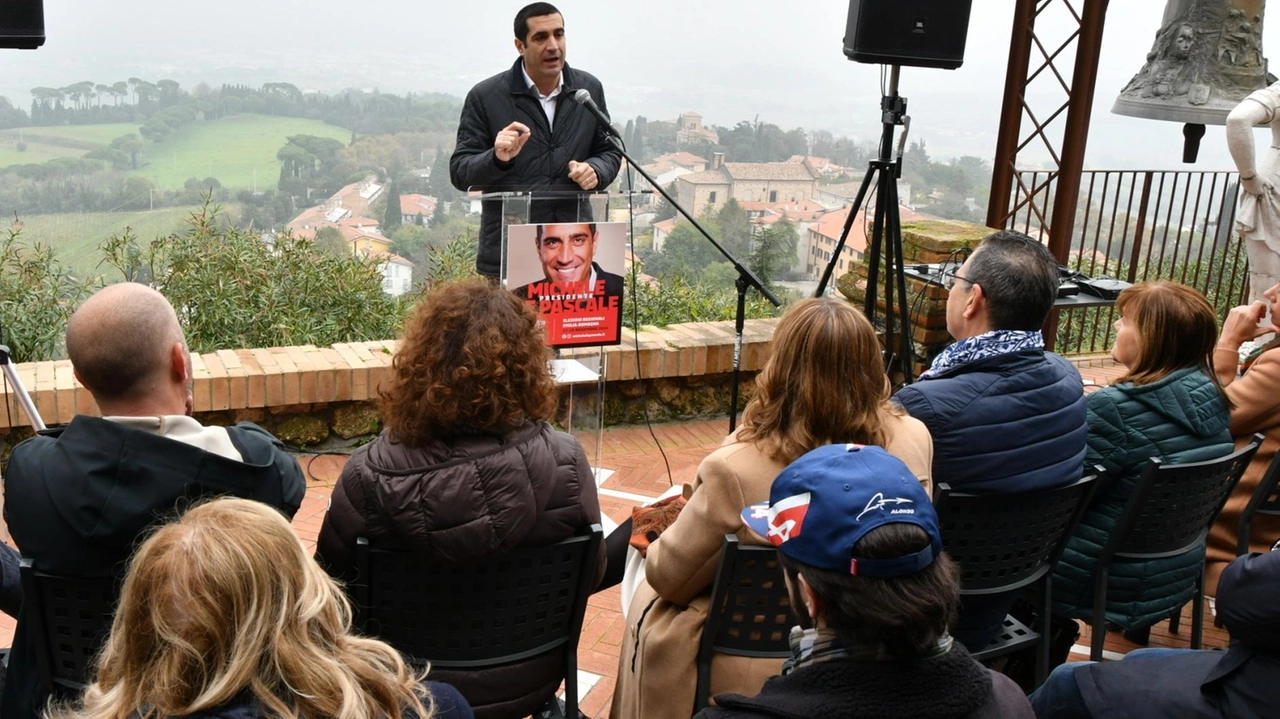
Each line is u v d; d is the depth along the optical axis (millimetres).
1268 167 5371
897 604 1171
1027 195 5473
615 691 2400
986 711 1196
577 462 2037
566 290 3629
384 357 4641
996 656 2510
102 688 1137
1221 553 3318
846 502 1229
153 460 1772
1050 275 2479
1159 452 2688
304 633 1125
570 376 3762
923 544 1204
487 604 2020
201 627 1077
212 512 1156
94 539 1762
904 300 4125
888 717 1152
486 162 4113
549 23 4109
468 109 4289
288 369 4414
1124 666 1957
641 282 6062
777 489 1331
